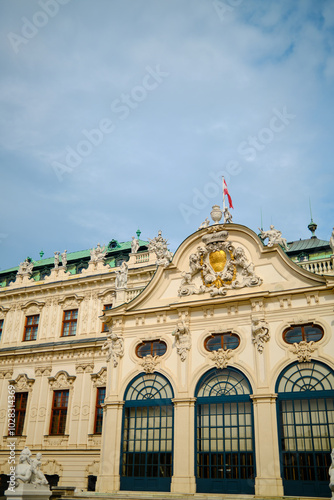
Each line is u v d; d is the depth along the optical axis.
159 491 28.28
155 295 33.38
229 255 31.84
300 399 27.03
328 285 28.09
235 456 27.39
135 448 30.08
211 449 28.14
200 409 29.25
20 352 43.66
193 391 29.48
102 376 39.25
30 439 40.16
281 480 25.61
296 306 28.81
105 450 30.36
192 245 33.41
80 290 44.06
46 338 43.78
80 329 42.53
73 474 37.19
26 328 45.69
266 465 25.95
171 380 30.33
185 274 32.44
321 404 26.50
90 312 42.72
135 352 32.38
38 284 46.88
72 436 38.56
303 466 25.73
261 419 26.97
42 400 41.19
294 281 29.50
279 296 29.31
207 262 32.19
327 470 25.19
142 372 31.52
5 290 48.25
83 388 39.84
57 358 42.09
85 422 38.53
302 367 27.59
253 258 31.11
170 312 32.22
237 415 28.17
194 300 31.48
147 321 32.84
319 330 28.08
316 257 42.12
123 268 36.19
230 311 30.38
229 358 29.33
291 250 43.62
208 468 27.80
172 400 29.55
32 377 42.66
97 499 27.12
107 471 29.73
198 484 27.62
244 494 26.28
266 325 28.97
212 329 30.41
